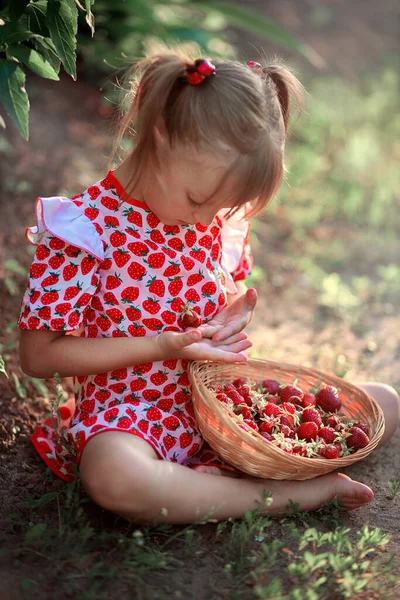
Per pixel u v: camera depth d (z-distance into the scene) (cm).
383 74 706
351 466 258
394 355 345
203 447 235
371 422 235
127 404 218
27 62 213
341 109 617
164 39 509
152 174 201
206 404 208
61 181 422
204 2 529
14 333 309
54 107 502
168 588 190
